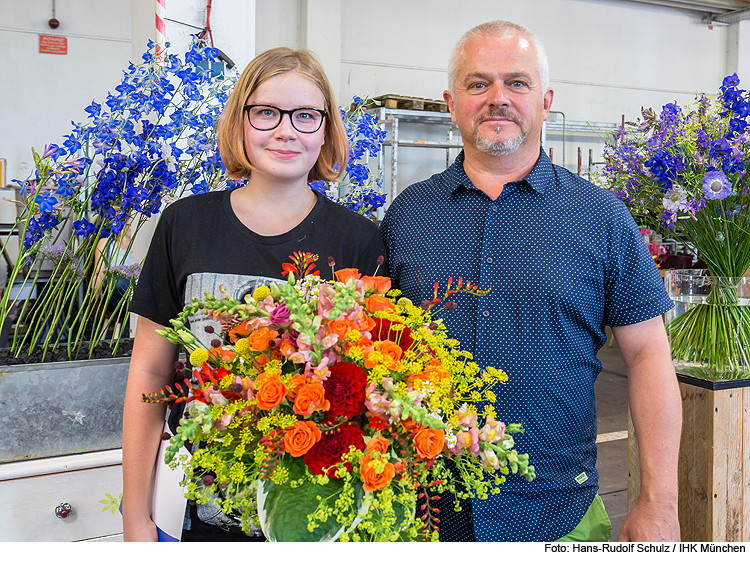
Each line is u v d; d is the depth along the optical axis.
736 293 1.57
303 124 1.13
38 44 5.34
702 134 1.42
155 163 1.48
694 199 1.45
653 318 1.26
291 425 0.78
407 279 1.32
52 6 5.36
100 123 1.47
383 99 6.07
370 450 0.76
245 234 1.17
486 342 1.22
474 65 1.27
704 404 1.56
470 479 0.88
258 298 0.87
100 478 1.38
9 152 5.32
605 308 1.29
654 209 1.65
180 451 1.11
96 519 1.38
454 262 1.28
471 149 1.34
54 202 1.43
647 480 1.21
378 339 0.88
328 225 1.22
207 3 2.17
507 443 0.83
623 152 1.67
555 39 7.33
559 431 1.23
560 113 7.14
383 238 1.42
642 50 7.73
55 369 1.33
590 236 1.24
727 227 1.53
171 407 1.19
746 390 1.57
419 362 0.86
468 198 1.31
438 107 6.23
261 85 1.13
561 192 1.28
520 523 1.18
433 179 1.40
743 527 1.58
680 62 7.94
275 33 6.27
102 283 1.57
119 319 1.70
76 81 5.49
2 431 1.29
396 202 1.44
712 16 7.99
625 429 3.64
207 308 0.88
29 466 1.30
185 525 1.12
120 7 5.58
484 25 1.31
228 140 1.18
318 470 0.80
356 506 0.79
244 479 0.84
